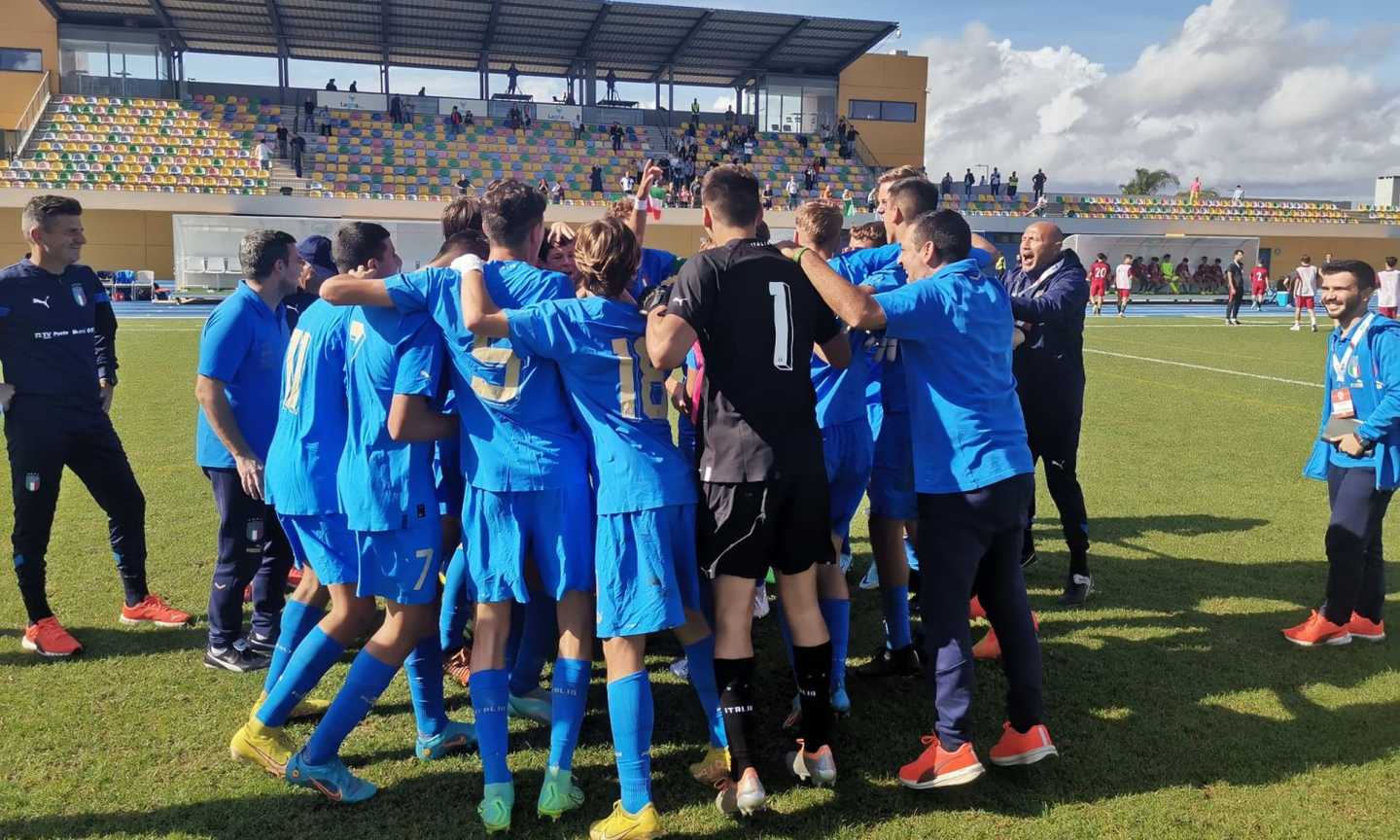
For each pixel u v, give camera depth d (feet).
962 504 9.97
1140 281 122.52
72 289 13.78
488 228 9.88
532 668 11.85
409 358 9.34
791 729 11.58
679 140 125.90
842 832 9.40
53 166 101.40
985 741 11.36
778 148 131.23
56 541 18.90
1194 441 30.32
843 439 11.77
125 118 108.88
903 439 12.51
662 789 10.28
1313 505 22.57
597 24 109.19
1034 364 15.33
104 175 102.37
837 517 11.93
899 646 13.06
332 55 119.65
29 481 13.32
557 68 128.57
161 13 103.14
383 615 15.23
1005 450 10.04
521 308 9.46
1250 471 26.23
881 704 12.36
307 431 10.08
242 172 106.63
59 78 109.70
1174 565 17.97
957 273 10.22
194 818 9.52
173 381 39.91
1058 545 19.42
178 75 113.50
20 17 107.45
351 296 9.23
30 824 9.33
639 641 9.49
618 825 9.07
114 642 13.99
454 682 13.10
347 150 112.47
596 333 9.32
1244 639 14.29
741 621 9.79
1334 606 13.91
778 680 13.08
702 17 107.45
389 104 118.62
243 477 12.19
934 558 10.13
